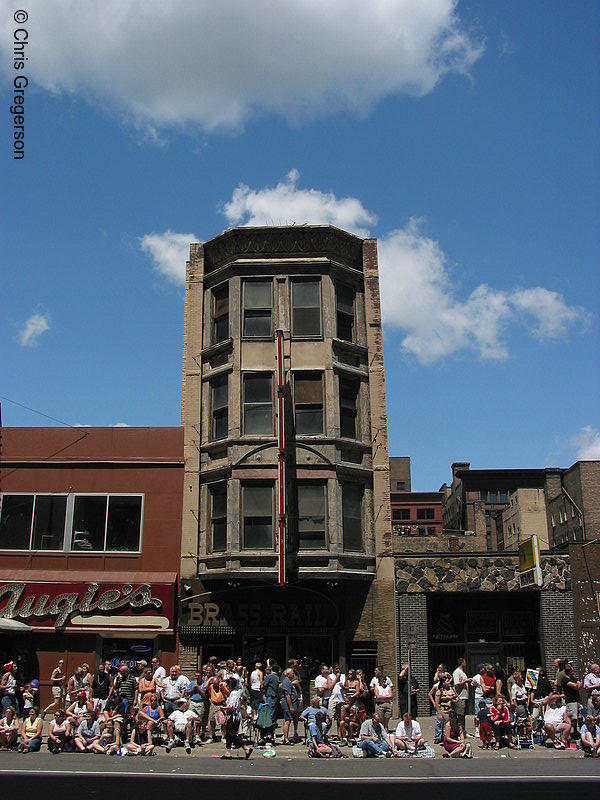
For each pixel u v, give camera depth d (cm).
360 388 2831
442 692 1878
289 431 2678
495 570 2689
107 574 2627
